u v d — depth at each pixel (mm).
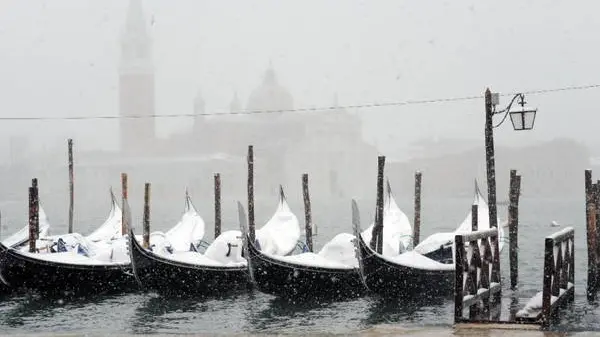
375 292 51875
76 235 66062
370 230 79938
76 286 55625
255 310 50719
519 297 52344
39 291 55031
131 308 51938
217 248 58125
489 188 53250
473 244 35938
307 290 53500
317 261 54156
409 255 55125
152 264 53625
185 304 53375
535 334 30969
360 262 50562
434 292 53875
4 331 43625
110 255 58875
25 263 53656
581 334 30953
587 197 50406
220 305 52906
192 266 55000
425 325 40281
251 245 52000
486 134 53625
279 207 77250
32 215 63094
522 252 95250
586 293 52219
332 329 43000
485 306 39000
